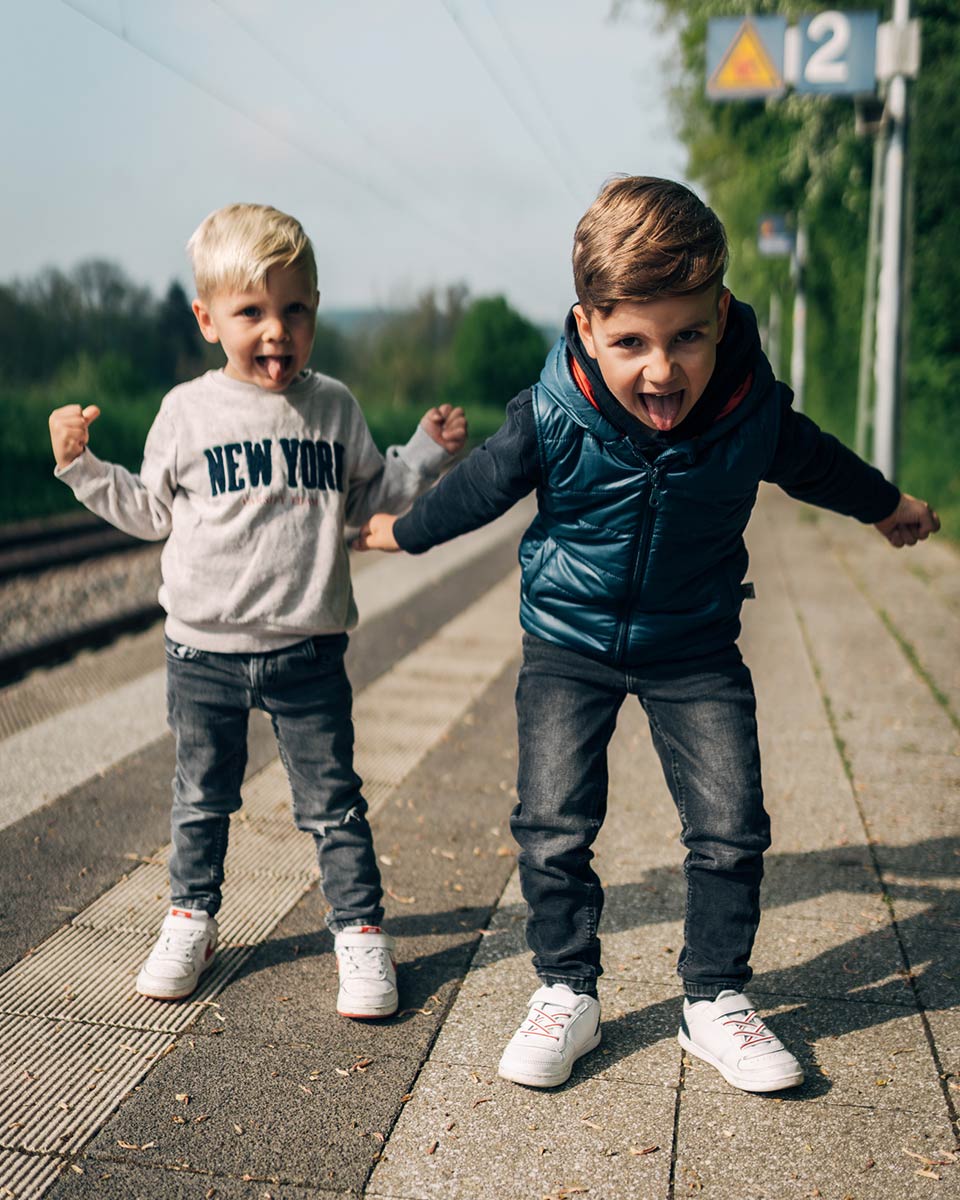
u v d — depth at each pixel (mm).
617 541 2078
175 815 2545
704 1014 2219
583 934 2270
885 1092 2135
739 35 9906
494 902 2975
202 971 2566
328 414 2443
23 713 4875
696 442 1973
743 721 2195
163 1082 2148
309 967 2623
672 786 2271
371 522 2463
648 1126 2031
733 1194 1851
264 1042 2301
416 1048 2283
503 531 12281
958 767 3998
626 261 1776
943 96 13211
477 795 3803
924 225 13992
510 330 73562
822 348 25578
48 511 13086
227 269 2256
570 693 2229
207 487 2359
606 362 1893
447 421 2660
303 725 2461
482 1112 2066
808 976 2570
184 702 2459
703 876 2221
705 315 1832
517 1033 2201
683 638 2170
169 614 2469
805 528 11516
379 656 5957
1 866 3168
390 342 54281
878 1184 1875
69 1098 2094
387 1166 1910
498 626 6781
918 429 14422
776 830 3436
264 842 3363
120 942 2738
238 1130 2002
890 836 3383
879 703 4805
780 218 21641
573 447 2023
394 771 4062
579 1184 1872
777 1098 2117
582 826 2246
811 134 16062
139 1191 1839
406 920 2869
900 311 10547
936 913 2877
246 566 2352
